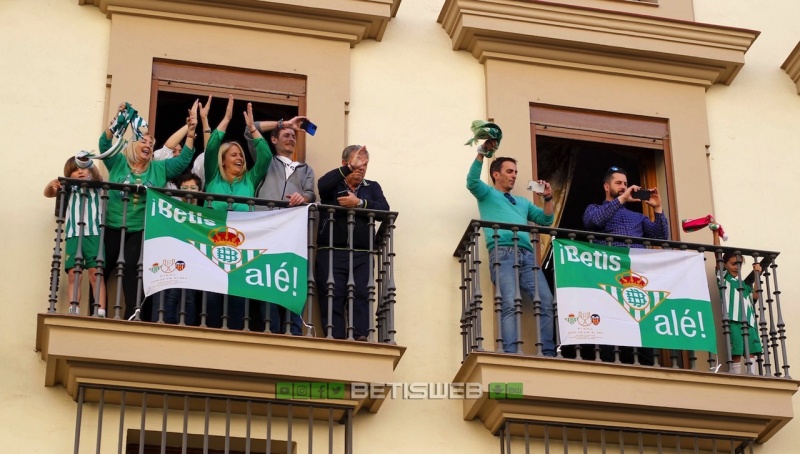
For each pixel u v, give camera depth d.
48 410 10.92
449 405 11.51
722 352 12.12
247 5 12.54
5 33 12.26
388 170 12.40
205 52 12.46
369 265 11.54
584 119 12.98
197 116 12.73
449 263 12.13
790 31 13.87
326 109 12.49
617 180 12.44
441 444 11.36
